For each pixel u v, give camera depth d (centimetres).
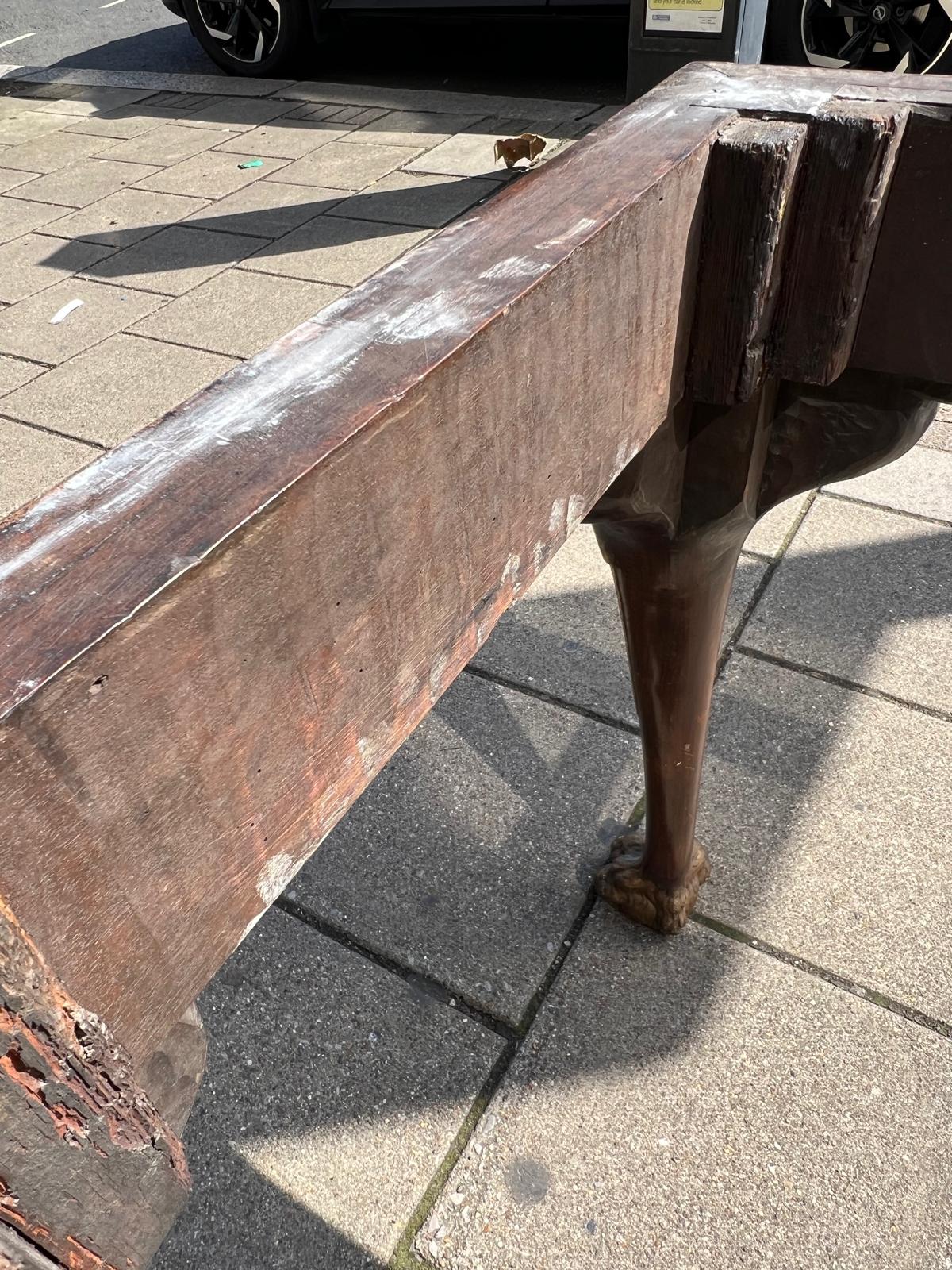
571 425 74
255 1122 168
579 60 685
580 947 190
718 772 222
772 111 85
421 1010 183
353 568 53
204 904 50
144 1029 48
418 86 663
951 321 90
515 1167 160
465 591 66
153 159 579
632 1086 169
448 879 205
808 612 263
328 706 55
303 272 432
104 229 495
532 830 213
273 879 55
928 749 223
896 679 242
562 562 290
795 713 235
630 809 216
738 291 87
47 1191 43
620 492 99
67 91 722
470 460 61
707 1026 176
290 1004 185
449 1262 150
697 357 92
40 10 1004
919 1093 164
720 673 247
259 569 47
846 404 104
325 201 498
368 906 201
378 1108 169
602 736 234
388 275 65
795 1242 148
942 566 274
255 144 585
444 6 609
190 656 44
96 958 44
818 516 296
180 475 48
